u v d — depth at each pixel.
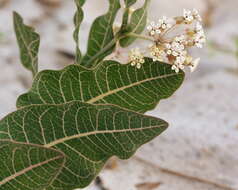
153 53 0.30
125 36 0.34
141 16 0.33
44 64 0.92
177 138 0.68
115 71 0.31
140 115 0.29
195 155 0.64
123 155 0.30
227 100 0.81
